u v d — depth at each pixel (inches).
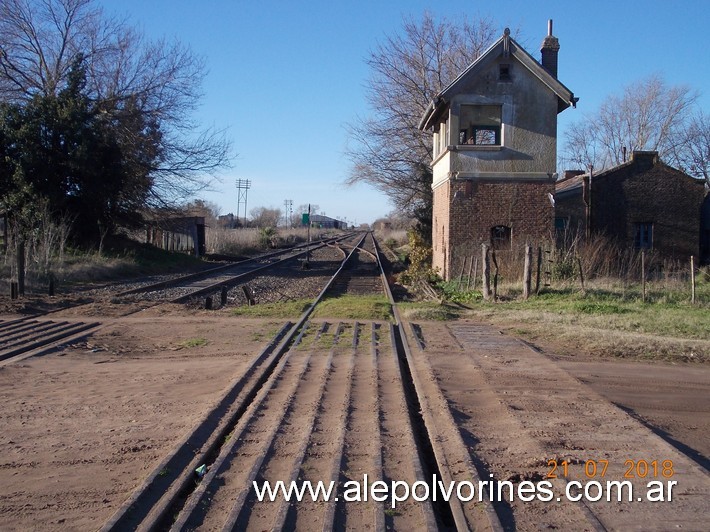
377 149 1536.7
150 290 845.8
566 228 1023.6
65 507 199.3
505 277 828.6
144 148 1381.6
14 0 1289.4
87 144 1159.6
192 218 1662.2
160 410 300.7
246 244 2137.1
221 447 256.2
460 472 221.1
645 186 1211.9
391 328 534.6
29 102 1199.6
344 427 267.1
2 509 197.9
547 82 917.8
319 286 987.3
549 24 1039.6
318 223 6299.2
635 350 455.5
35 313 600.1
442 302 693.9
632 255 952.9
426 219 1520.7
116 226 1385.3
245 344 465.7
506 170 930.1
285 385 342.0
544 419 282.2
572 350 461.1
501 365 394.3
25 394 328.5
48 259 933.8
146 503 200.2
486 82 926.4
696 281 884.6
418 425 282.2
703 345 470.6
